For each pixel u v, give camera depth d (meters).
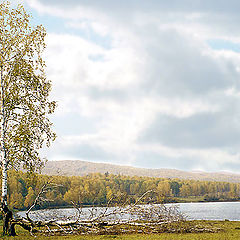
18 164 24.47
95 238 23.31
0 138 23.91
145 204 28.58
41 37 26.16
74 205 29.78
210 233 26.67
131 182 161.50
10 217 23.98
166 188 166.38
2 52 24.78
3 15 25.16
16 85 25.03
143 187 155.12
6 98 24.47
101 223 27.31
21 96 24.95
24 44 25.58
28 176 25.14
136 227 27.50
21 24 25.66
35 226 25.73
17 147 24.11
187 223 28.77
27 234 25.27
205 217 67.88
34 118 24.98
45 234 25.38
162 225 27.69
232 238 22.45
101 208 28.95
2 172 24.16
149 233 26.61
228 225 32.94
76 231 26.45
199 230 28.00
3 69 24.72
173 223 27.84
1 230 26.27
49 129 25.44
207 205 148.75
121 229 27.20
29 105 25.06
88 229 26.73
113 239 22.80
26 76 25.12
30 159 24.64
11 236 23.09
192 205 148.62
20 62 25.05
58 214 27.64
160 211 27.98
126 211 27.81
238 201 195.50
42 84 25.70
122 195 29.30
